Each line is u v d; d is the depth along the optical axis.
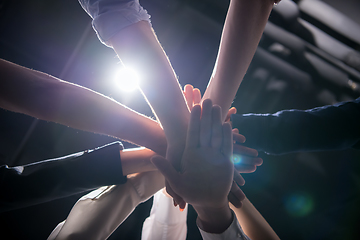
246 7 0.70
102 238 0.83
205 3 2.78
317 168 2.20
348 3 2.25
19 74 0.71
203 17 2.76
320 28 2.46
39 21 2.53
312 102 2.51
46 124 2.13
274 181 2.08
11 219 1.62
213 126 0.66
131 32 0.72
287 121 0.85
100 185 0.81
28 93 0.70
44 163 0.80
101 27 0.73
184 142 0.71
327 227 1.79
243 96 2.59
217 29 2.76
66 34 2.55
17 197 0.76
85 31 2.57
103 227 0.82
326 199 1.97
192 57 2.69
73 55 2.49
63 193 0.80
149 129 0.77
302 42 2.54
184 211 1.04
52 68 2.41
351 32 2.33
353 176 2.08
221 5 2.75
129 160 0.84
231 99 0.81
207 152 0.66
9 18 2.47
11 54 2.41
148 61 0.72
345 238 1.72
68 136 2.11
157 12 2.79
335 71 2.49
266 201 1.95
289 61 2.60
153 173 0.92
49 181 0.77
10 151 2.01
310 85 2.54
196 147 0.67
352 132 0.85
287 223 1.82
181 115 0.72
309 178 2.12
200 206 0.68
